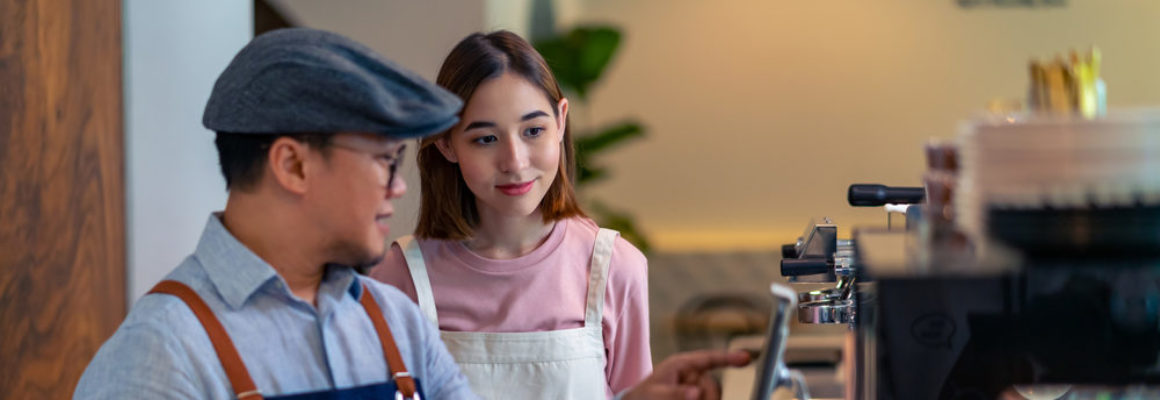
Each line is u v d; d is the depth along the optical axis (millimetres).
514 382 1849
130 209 2748
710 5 7000
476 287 1885
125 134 2729
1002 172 1067
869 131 6957
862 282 1243
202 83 3207
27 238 2262
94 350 2559
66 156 2424
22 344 2248
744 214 7055
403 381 1354
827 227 1746
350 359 1331
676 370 1375
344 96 1201
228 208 1305
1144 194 1038
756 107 7020
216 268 1264
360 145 1232
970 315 1087
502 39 1773
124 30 2715
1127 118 1037
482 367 1848
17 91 2223
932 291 1090
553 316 1881
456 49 1768
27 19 2262
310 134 1225
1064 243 1054
